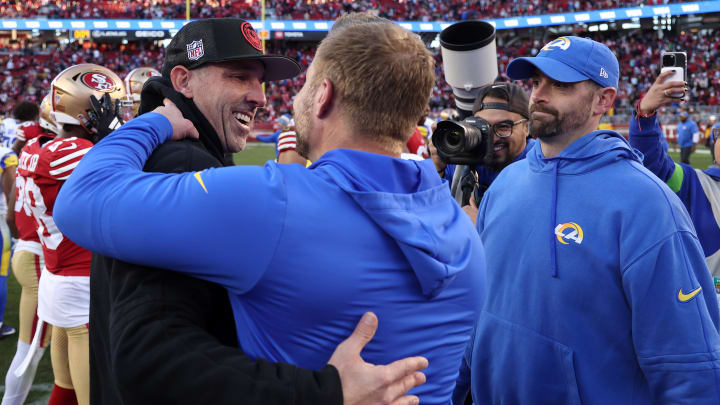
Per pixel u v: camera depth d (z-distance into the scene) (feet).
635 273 4.92
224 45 4.35
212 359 2.78
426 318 3.12
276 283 2.85
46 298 8.66
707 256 7.29
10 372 9.59
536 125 5.50
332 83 3.15
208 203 2.81
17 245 10.19
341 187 2.95
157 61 115.55
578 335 5.22
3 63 105.81
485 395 6.10
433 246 2.99
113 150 3.29
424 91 3.20
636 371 5.15
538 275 5.45
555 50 5.36
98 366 3.75
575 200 5.33
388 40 3.08
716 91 97.40
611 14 109.81
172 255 2.85
